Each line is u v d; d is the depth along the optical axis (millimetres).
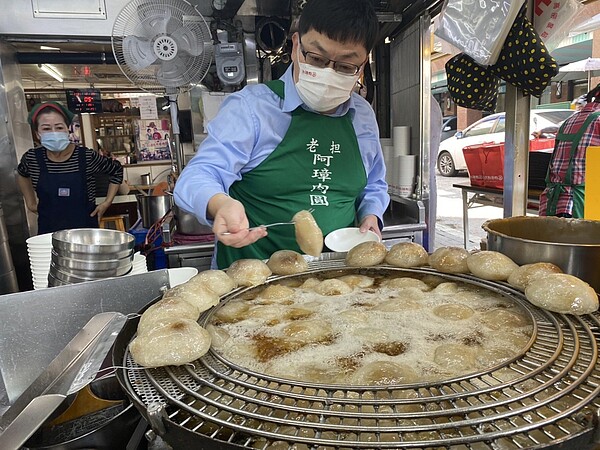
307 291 1261
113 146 6375
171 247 2852
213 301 1096
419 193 3439
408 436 644
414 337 959
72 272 1365
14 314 1146
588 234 1358
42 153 3525
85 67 5164
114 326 938
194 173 1514
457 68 2270
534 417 644
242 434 651
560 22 1946
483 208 8734
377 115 3953
